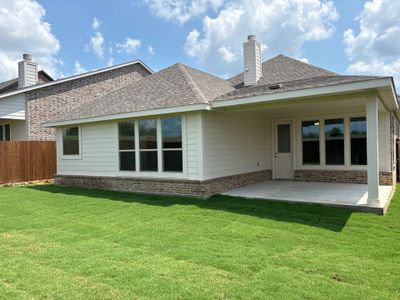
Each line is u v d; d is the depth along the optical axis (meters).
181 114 9.77
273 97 8.16
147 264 4.51
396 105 9.95
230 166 10.77
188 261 4.62
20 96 15.92
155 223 6.79
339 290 3.69
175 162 9.98
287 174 13.30
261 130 13.03
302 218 6.96
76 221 7.11
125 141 11.26
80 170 12.95
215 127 10.00
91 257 4.80
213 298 3.53
